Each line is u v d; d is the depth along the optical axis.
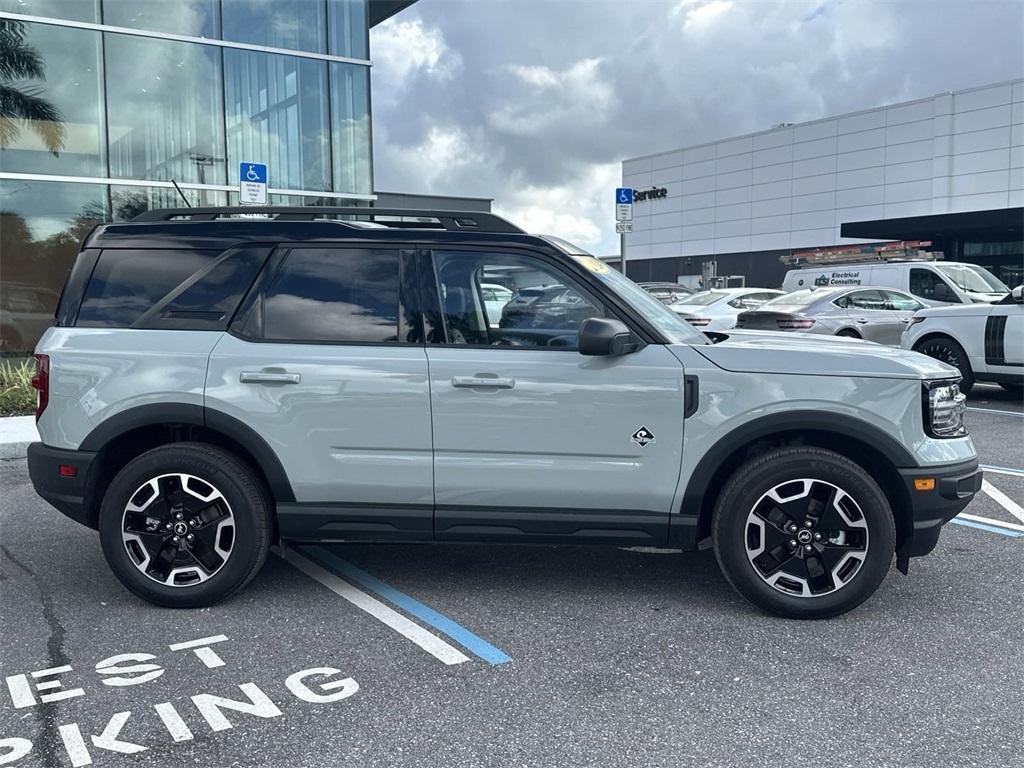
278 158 15.49
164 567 4.31
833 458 4.05
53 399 4.28
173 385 4.21
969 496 4.15
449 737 3.06
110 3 13.85
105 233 4.50
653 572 4.90
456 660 3.72
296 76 15.59
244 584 4.34
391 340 4.26
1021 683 3.48
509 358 4.17
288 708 3.29
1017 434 9.21
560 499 4.19
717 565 5.03
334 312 4.31
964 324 11.11
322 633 4.02
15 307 13.35
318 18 15.73
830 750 2.97
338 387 4.18
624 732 3.10
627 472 4.14
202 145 14.76
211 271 4.38
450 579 4.77
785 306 14.96
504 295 4.27
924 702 3.32
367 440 4.19
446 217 4.38
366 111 16.36
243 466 4.29
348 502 4.27
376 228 4.36
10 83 13.10
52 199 13.54
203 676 3.56
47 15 13.34
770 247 45.53
